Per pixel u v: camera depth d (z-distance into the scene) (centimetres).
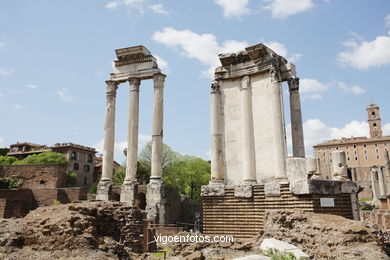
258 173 1897
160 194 3628
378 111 15712
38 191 4444
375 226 1258
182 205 4809
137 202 3828
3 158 7994
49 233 1262
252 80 2031
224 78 2102
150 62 4094
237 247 1384
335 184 1641
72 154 9538
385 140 14500
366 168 14625
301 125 2130
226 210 1848
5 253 1134
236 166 1981
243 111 1973
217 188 1900
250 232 1744
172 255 1491
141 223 1719
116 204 1695
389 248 1344
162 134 3909
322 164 15425
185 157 8325
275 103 1844
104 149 4016
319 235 1287
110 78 4228
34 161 7862
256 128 1956
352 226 1245
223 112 2084
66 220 1309
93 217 1436
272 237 1411
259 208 1748
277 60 2030
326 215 1410
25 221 1352
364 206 7106
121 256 1372
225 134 2050
